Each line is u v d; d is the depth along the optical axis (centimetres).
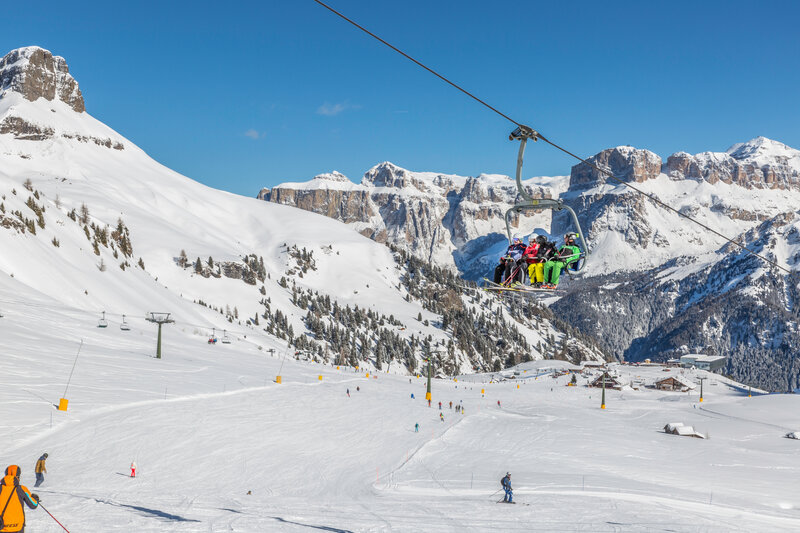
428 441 6925
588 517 3067
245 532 2103
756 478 5956
